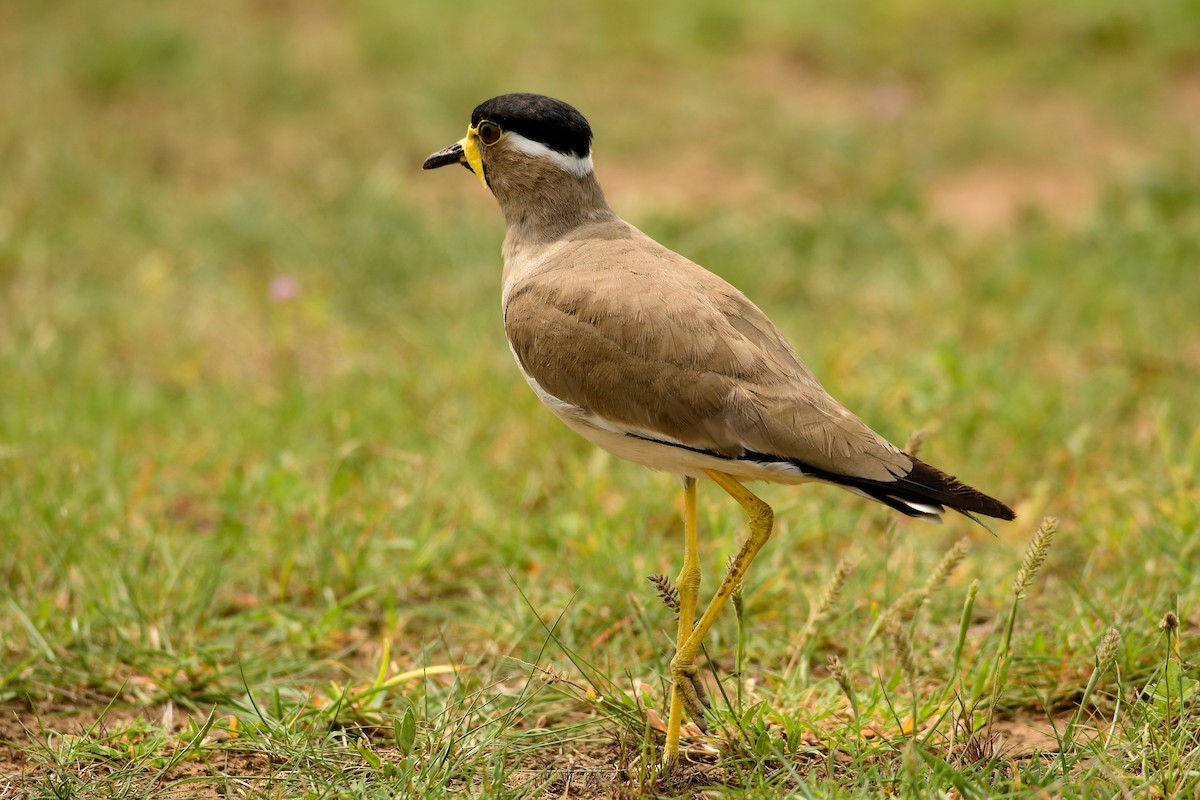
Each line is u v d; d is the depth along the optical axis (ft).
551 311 27.35
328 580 34.22
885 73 79.36
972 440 40.04
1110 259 53.36
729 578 25.68
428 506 37.24
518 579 34.37
